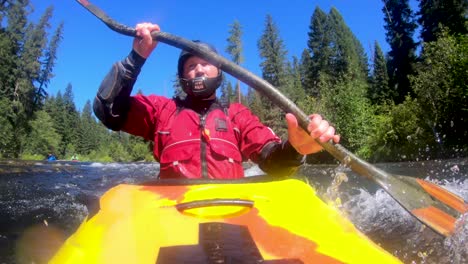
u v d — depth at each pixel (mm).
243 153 2256
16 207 4309
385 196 4016
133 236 1368
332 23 38031
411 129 13508
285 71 35875
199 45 2074
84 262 1249
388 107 17234
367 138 16250
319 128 1698
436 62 13352
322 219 1532
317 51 38375
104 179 7449
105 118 2008
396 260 1311
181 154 2102
